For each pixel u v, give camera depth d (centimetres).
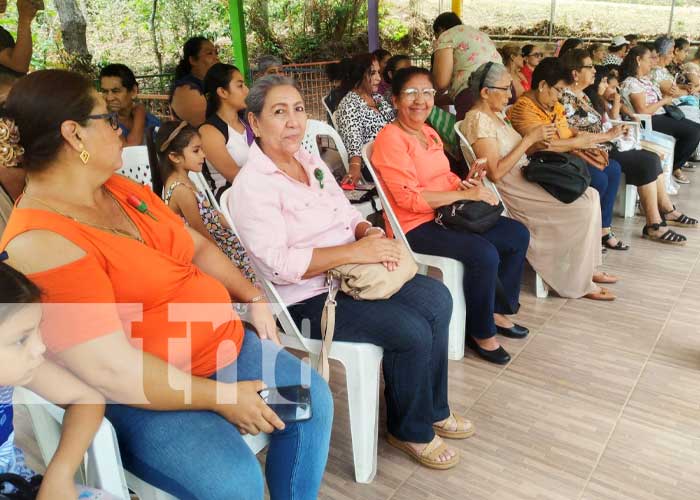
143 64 1114
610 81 475
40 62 866
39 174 121
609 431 213
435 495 185
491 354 261
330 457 203
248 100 190
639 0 1162
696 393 234
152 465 127
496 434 213
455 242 250
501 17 1302
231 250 213
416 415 195
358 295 185
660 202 421
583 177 297
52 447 130
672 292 323
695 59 895
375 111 350
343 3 1285
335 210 204
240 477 125
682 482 188
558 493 184
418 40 1365
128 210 141
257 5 1227
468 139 296
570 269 312
